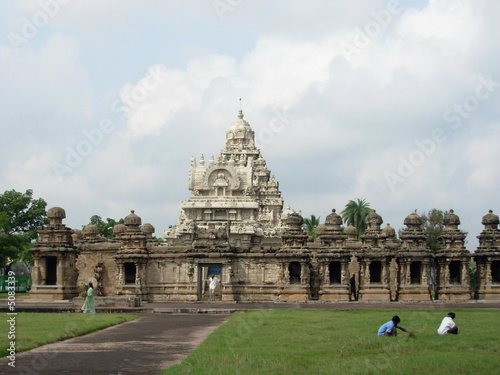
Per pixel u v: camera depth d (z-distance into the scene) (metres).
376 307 80.88
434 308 77.69
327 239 101.75
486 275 100.94
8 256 145.62
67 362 37.47
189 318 67.56
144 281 101.94
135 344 45.31
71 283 102.31
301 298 98.00
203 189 155.12
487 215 103.19
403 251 99.81
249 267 101.88
